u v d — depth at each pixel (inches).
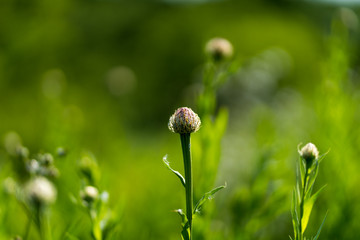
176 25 900.6
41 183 66.9
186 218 67.4
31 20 468.4
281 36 797.9
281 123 242.7
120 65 808.3
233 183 199.5
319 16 1017.5
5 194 106.3
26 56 475.5
